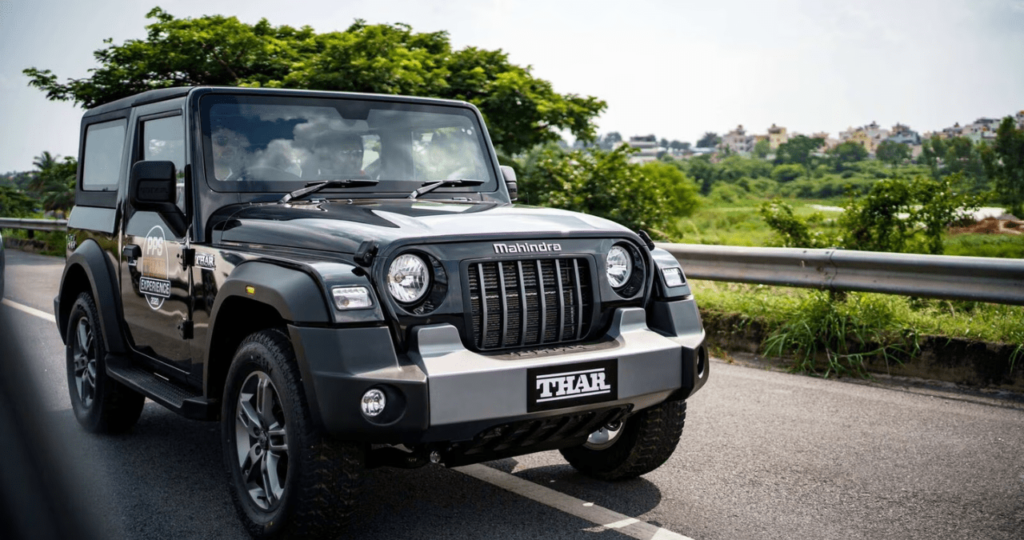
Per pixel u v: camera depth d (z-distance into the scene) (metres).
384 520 3.47
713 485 3.89
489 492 3.83
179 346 3.91
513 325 3.18
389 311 2.94
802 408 5.25
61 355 5.77
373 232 3.10
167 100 4.18
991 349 5.68
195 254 3.70
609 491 3.83
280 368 3.03
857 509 3.58
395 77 15.20
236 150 3.92
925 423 4.90
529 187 15.33
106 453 4.41
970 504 3.63
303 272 3.00
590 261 3.36
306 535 3.04
